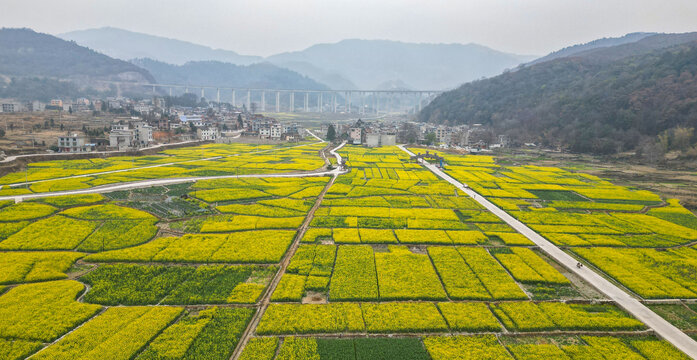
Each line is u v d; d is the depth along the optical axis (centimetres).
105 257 6712
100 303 5419
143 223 8406
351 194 11638
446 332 5009
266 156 18638
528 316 5303
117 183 11912
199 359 4381
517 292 5888
